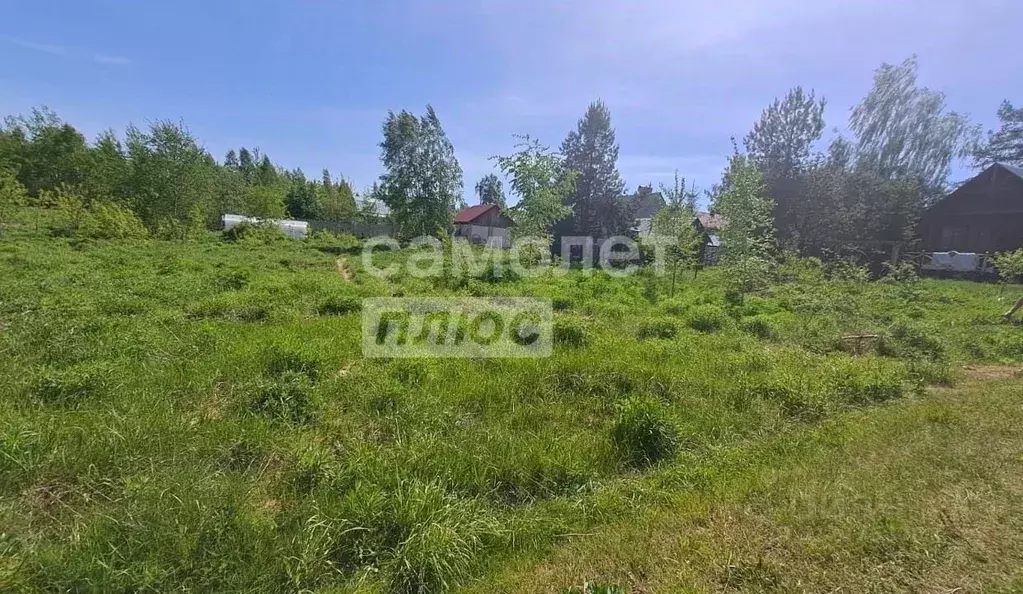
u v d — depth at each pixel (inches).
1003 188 1008.2
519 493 136.8
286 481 132.2
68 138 1273.4
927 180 1332.4
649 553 106.3
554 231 1318.9
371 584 97.7
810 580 97.0
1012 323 399.9
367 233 1534.2
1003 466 140.7
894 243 949.2
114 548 96.7
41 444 126.9
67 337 227.5
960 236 1082.7
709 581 97.4
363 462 138.3
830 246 962.7
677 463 154.2
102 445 131.7
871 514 117.0
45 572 91.0
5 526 103.2
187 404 172.6
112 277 432.1
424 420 170.1
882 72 1300.4
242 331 278.7
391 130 1259.2
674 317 396.5
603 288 538.9
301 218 1868.8
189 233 996.6
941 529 111.1
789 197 1037.2
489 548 111.2
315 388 187.6
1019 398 205.0
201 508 108.9
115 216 863.7
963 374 258.8
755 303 497.0
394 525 110.9
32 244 644.1
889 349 308.0
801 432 177.9
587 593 91.9
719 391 216.4
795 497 125.2
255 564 98.1
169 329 263.7
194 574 95.2
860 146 1354.6
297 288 445.1
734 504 124.3
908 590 94.5
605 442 161.5
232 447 143.0
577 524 121.0
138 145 1032.2
